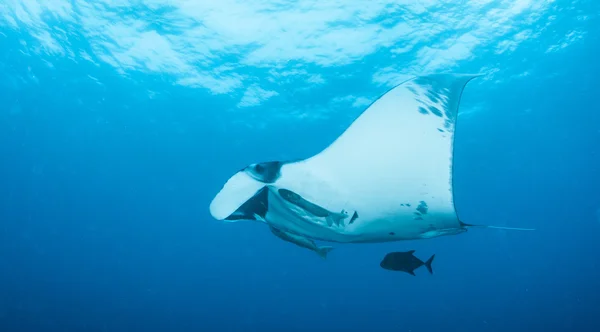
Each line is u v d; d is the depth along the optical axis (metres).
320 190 3.03
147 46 11.62
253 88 13.81
